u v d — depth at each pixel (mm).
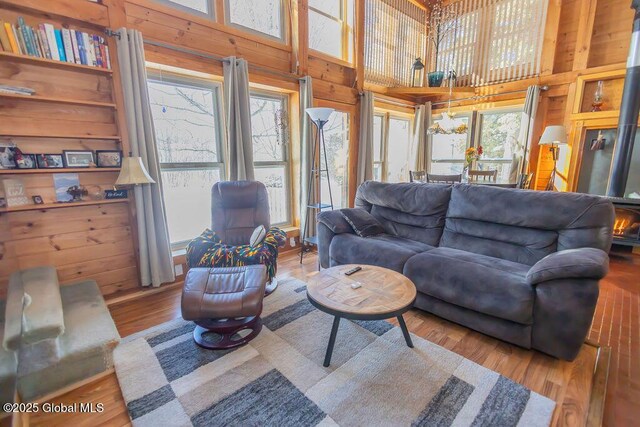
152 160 2592
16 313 1593
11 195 2111
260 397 1531
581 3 4184
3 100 2059
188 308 1781
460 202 2666
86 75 2354
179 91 3018
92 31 2340
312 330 2121
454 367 1737
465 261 2160
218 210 2896
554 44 4418
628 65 3434
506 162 5238
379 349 1907
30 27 2029
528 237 2281
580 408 1444
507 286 1848
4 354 1381
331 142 4586
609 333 2090
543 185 4734
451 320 2148
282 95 3863
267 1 3498
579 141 4199
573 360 1768
